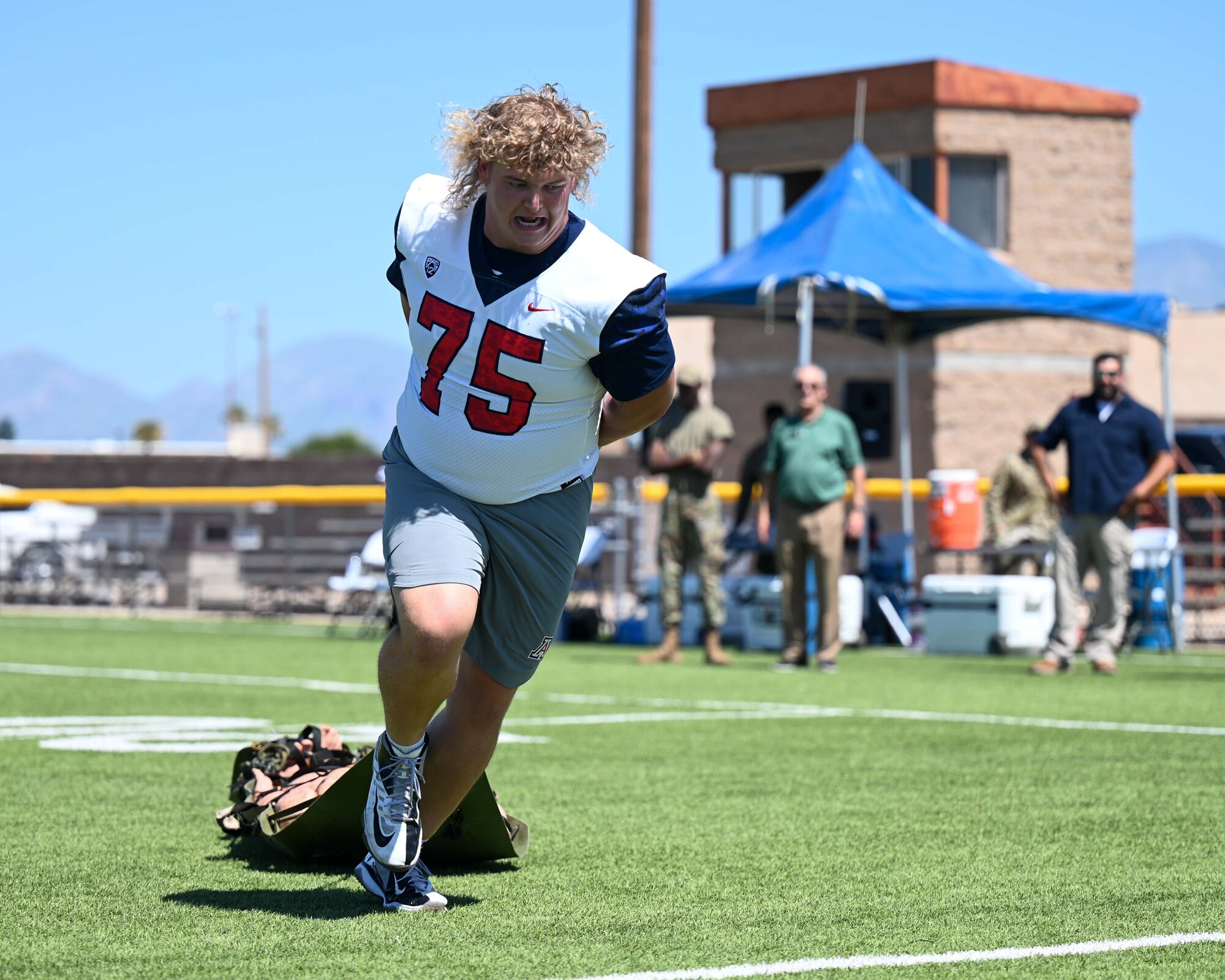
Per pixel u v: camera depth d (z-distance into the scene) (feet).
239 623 203.72
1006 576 157.79
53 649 150.71
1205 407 391.65
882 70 247.50
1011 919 42.06
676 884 46.57
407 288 42.42
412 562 41.22
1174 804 61.36
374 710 96.12
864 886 46.21
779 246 159.02
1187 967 37.04
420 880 43.14
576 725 87.81
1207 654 155.63
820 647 129.08
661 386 42.63
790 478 128.77
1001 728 86.99
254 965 36.91
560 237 41.22
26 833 54.19
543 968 36.65
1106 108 252.62
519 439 41.55
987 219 248.52
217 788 64.18
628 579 197.06
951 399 242.17
